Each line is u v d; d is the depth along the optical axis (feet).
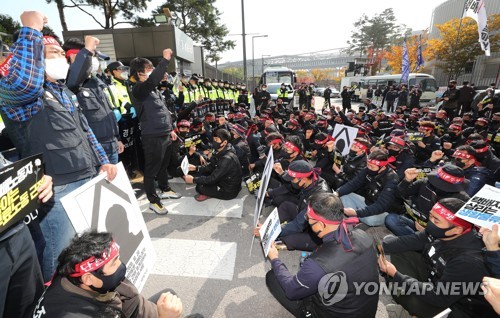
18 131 6.23
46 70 6.18
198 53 56.39
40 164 4.85
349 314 5.27
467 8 32.40
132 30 37.40
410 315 6.75
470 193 11.09
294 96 52.65
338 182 13.98
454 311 5.77
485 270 5.32
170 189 14.25
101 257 3.81
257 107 44.86
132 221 6.67
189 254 9.58
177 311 5.26
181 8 77.10
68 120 6.63
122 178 6.64
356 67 116.26
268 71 63.67
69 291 3.91
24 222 4.82
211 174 12.82
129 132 15.14
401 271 7.75
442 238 6.01
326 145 14.40
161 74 10.32
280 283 5.95
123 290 4.83
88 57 7.79
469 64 92.84
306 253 9.40
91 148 7.64
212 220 11.93
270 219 6.91
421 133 18.07
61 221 6.52
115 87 14.10
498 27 77.92
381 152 10.41
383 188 10.43
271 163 8.52
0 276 4.31
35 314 3.86
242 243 10.30
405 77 53.52
